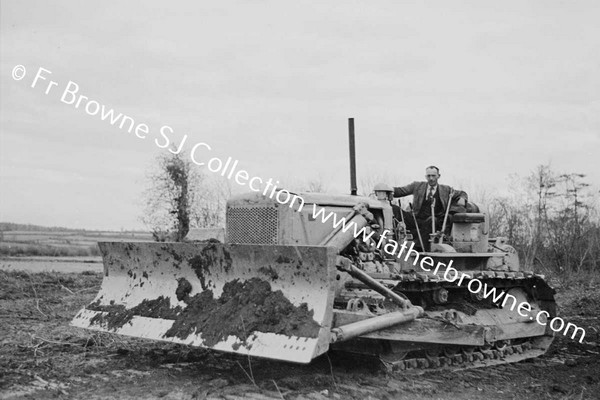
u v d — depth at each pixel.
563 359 11.06
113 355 9.46
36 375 8.13
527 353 11.19
